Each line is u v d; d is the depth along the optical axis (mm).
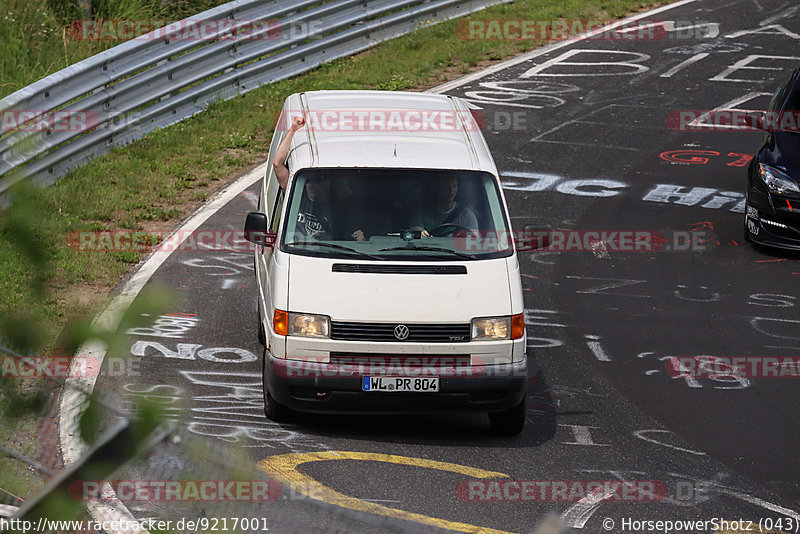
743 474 21562
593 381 26688
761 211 36531
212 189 40125
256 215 23609
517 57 61250
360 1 56375
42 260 5676
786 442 23359
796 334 30406
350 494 19328
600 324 30703
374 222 23281
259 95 49125
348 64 55312
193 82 45906
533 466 21469
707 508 19797
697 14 72750
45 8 50594
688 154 47562
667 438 23328
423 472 20781
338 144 24922
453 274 22531
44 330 5664
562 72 58906
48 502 5641
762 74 59812
